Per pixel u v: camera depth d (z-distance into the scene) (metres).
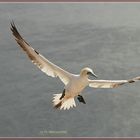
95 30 28.17
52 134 22.64
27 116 23.30
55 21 28.95
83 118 23.05
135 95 24.02
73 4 29.91
